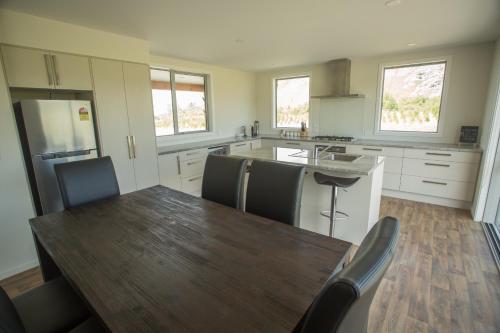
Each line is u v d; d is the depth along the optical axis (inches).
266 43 136.6
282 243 51.7
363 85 181.0
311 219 114.8
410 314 69.8
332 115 199.0
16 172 91.5
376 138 183.0
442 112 157.6
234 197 81.6
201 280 40.3
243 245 51.1
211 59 174.6
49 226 61.8
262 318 32.4
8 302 34.4
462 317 68.5
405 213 138.8
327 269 42.8
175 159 154.2
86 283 40.4
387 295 77.0
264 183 75.3
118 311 34.3
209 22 104.4
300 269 42.8
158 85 168.1
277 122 235.8
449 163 143.3
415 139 169.3
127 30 113.1
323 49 151.0
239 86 221.5
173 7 89.4
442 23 108.3
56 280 58.0
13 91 109.5
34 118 97.6
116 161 124.3
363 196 100.4
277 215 72.2
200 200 78.0
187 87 185.8
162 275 41.9
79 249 50.8
